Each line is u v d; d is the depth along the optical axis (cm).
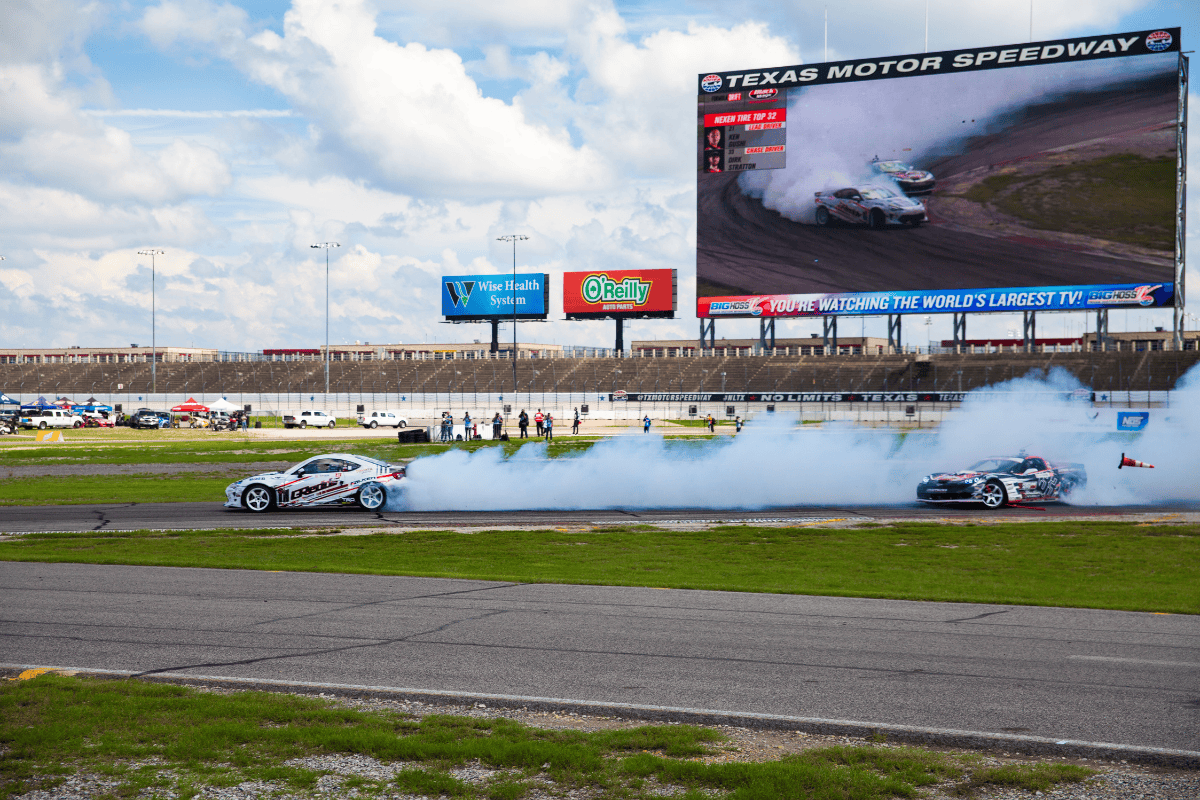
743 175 6125
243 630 868
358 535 1648
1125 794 494
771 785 496
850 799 486
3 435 5853
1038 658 766
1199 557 1396
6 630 868
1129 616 948
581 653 781
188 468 3428
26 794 497
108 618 921
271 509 2091
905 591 1097
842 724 596
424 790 502
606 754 550
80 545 1511
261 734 580
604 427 6353
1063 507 2111
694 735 580
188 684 697
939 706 635
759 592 1086
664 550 1486
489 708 642
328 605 990
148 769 530
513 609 970
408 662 752
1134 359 6475
